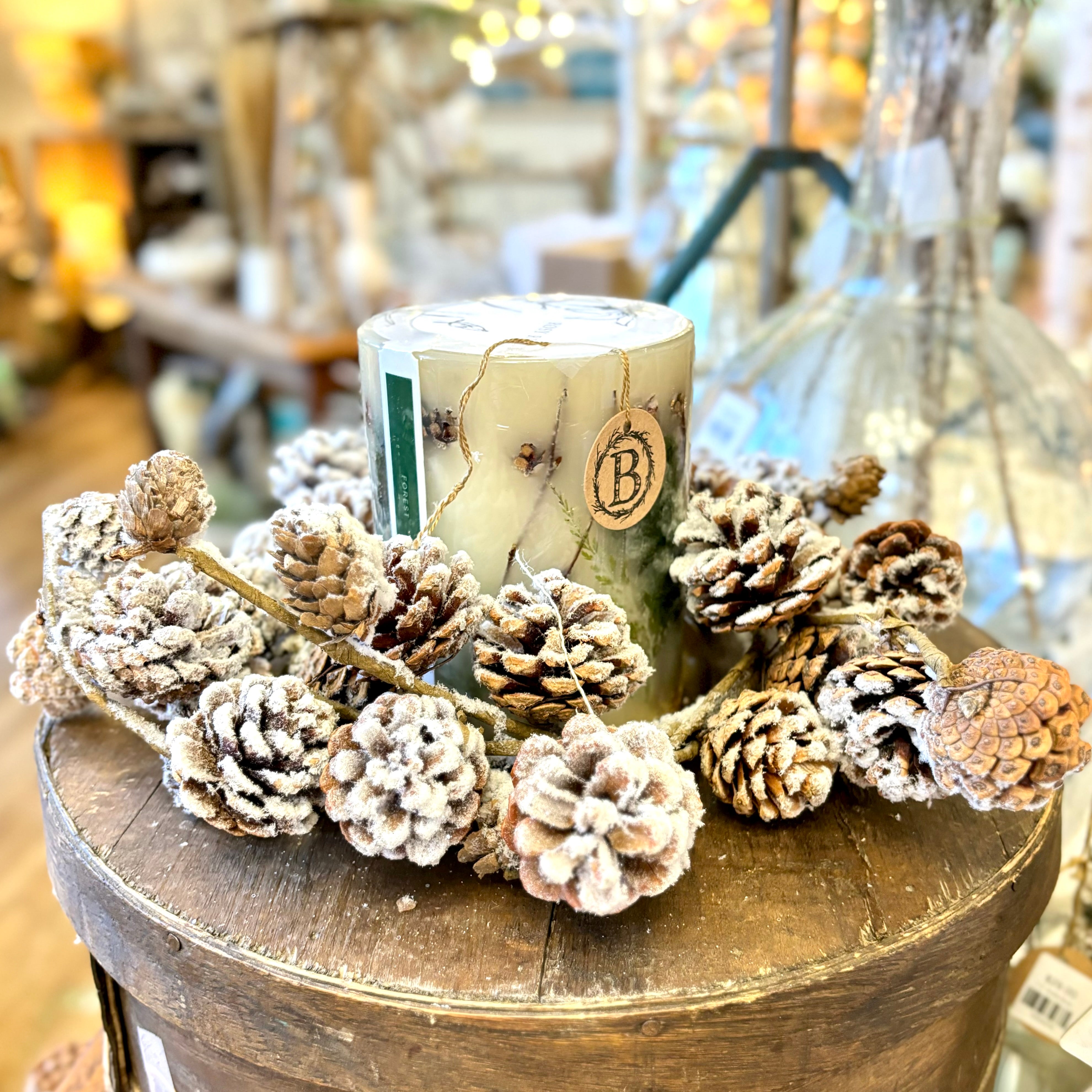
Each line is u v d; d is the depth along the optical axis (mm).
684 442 428
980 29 550
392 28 1652
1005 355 613
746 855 382
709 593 410
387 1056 336
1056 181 1061
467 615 376
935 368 605
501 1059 329
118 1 2578
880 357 614
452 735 354
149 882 372
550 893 328
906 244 608
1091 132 1006
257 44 1557
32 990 941
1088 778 598
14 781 1241
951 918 355
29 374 2727
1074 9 992
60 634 404
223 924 355
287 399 1892
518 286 1183
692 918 355
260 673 438
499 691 371
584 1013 324
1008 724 333
